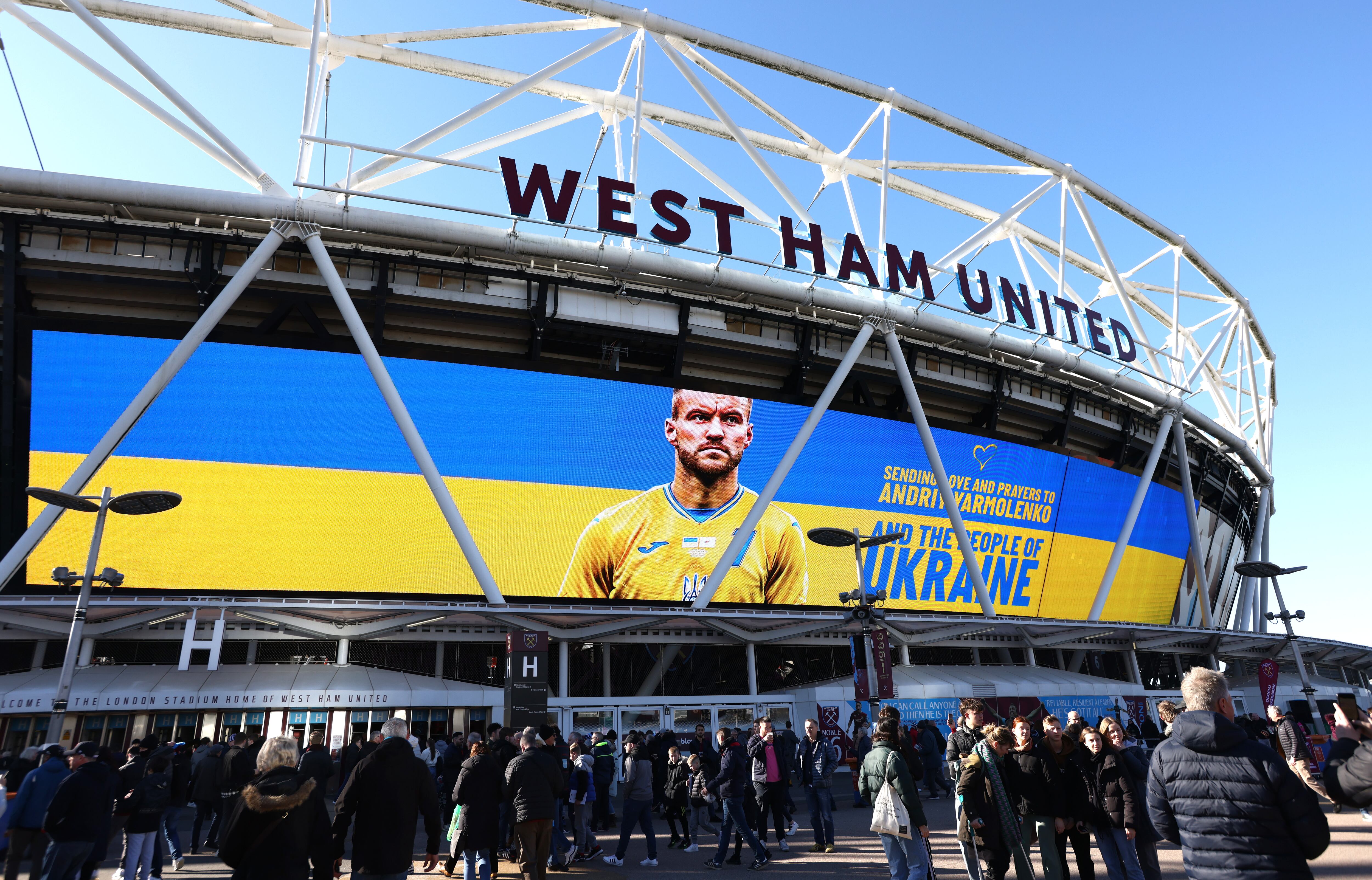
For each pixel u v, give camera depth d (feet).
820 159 127.95
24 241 83.20
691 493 106.83
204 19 98.73
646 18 104.58
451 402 97.60
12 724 74.54
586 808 46.47
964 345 114.93
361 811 22.58
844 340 113.19
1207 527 160.45
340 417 93.81
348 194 87.35
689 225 98.43
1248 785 14.61
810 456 112.16
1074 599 132.67
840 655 110.83
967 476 121.70
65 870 29.45
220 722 80.23
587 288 97.91
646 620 90.58
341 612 82.17
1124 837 27.91
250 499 91.71
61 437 87.25
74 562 87.15
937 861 39.60
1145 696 109.81
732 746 41.34
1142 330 131.23
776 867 39.96
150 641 85.71
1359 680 166.09
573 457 102.47
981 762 27.78
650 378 105.40
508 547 100.27
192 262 86.79
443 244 90.94
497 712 86.38
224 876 40.27
